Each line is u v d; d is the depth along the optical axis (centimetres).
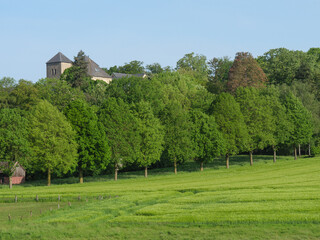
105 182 8362
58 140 8431
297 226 3644
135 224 4066
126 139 9256
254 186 6056
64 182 9362
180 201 5100
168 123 10012
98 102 11881
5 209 5359
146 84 11700
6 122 8531
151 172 10738
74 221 4297
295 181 6444
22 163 8481
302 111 11844
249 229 3638
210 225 3850
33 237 3747
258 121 10956
